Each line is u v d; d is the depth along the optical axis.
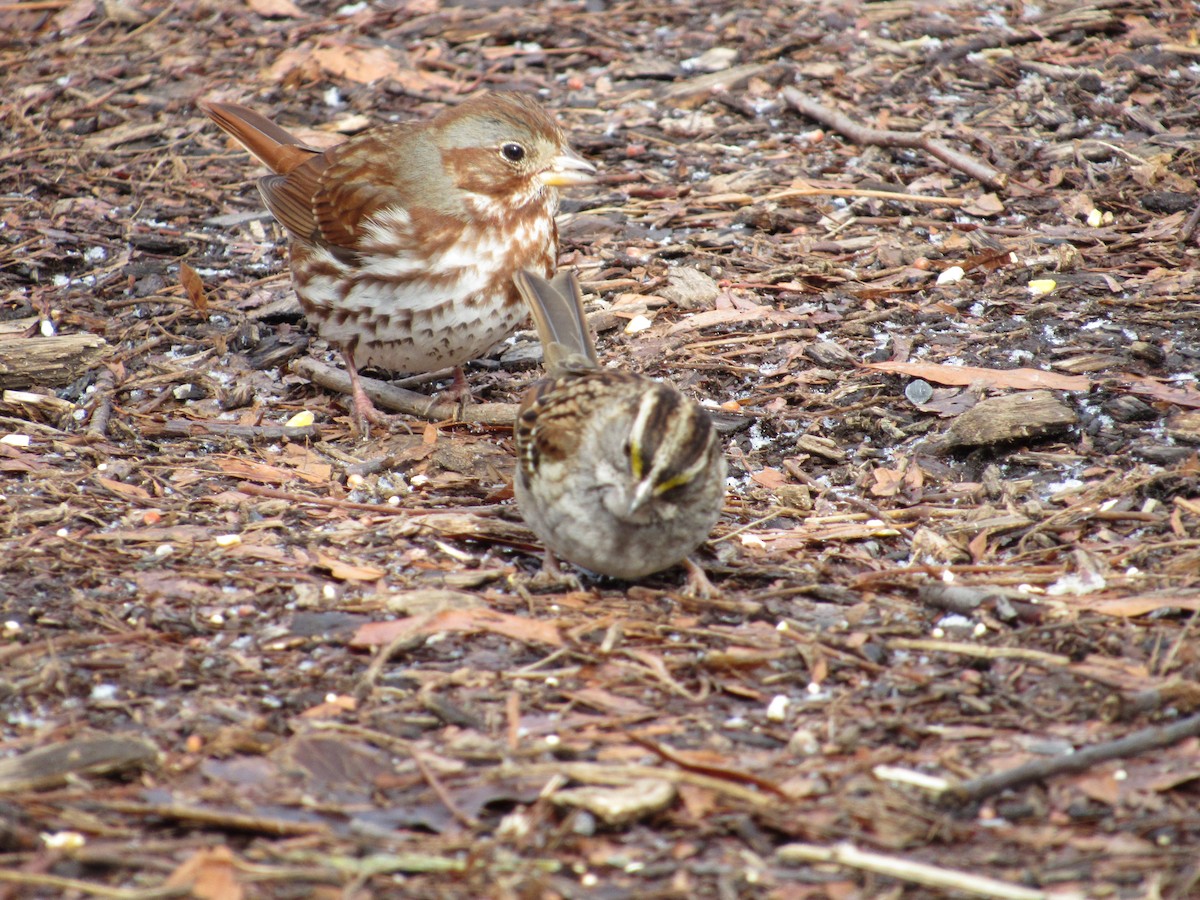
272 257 15.02
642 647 8.82
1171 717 7.88
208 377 12.95
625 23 19.41
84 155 16.77
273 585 9.50
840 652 8.67
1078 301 13.24
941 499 10.73
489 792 7.30
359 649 8.75
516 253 11.99
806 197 15.52
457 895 6.55
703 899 6.54
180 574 9.59
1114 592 9.18
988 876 6.66
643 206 15.53
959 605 9.08
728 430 11.82
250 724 7.90
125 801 7.18
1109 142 15.95
